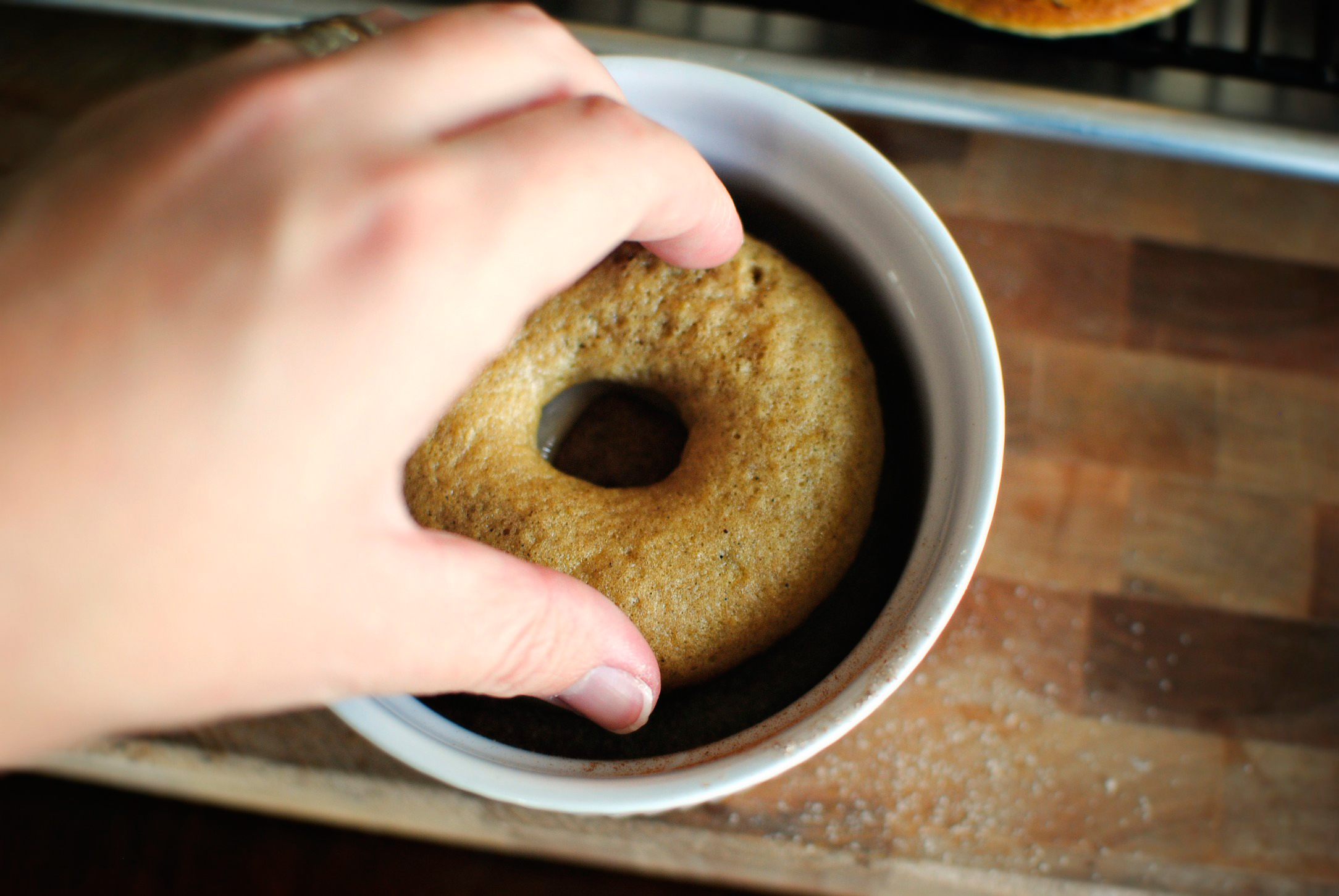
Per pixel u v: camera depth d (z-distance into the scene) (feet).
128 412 0.66
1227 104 1.03
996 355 0.83
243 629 0.68
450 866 1.18
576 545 0.87
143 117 0.70
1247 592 1.05
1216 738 1.03
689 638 0.86
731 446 0.88
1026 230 1.11
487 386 0.90
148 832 1.16
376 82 0.71
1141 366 1.09
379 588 0.71
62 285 0.66
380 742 0.80
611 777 0.80
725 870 1.05
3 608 0.65
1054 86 1.03
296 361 0.67
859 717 0.79
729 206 0.84
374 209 0.69
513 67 0.74
